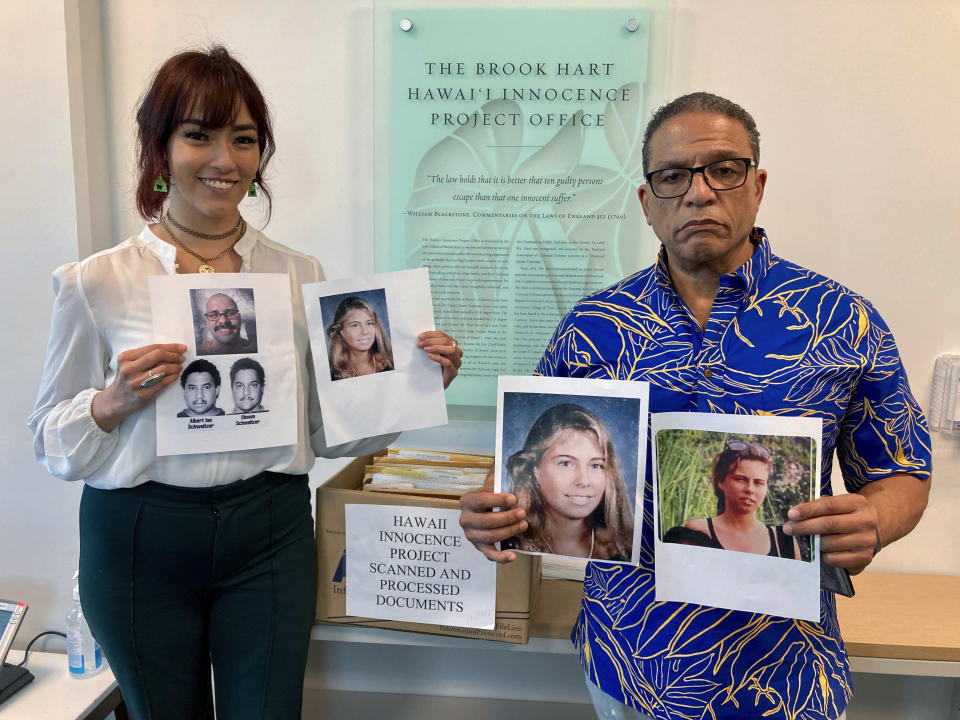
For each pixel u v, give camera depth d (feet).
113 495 3.50
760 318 3.05
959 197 5.09
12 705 4.98
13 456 5.65
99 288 3.38
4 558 5.79
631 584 3.23
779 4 4.99
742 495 2.87
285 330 3.61
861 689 5.84
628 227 5.32
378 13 5.23
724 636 3.04
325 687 6.24
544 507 3.21
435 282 5.52
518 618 4.11
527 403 3.24
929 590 5.19
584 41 5.12
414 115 5.32
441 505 4.05
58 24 5.11
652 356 3.19
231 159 3.30
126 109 5.55
